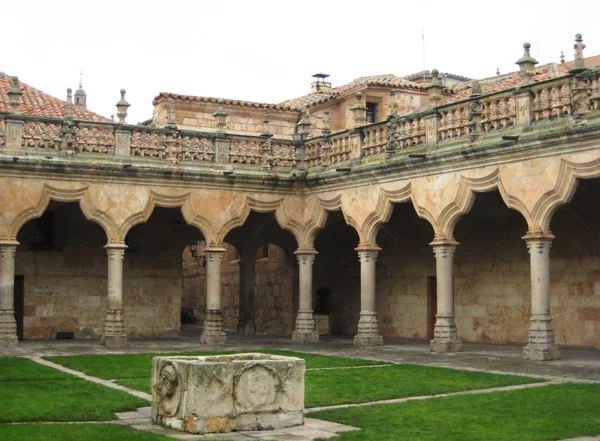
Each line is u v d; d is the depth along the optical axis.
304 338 28.72
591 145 19.70
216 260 27.92
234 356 12.88
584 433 11.33
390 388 15.53
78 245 30.19
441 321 23.69
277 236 33.41
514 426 11.80
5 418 12.12
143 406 13.49
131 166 26.58
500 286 27.23
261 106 36.25
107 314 26.28
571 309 24.92
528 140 20.94
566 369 18.55
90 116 30.66
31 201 25.62
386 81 36.38
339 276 33.97
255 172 28.52
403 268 31.09
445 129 23.84
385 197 25.91
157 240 31.48
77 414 12.58
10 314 25.19
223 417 11.52
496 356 22.00
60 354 22.55
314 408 13.48
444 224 23.75
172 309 31.56
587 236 24.53
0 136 25.47
